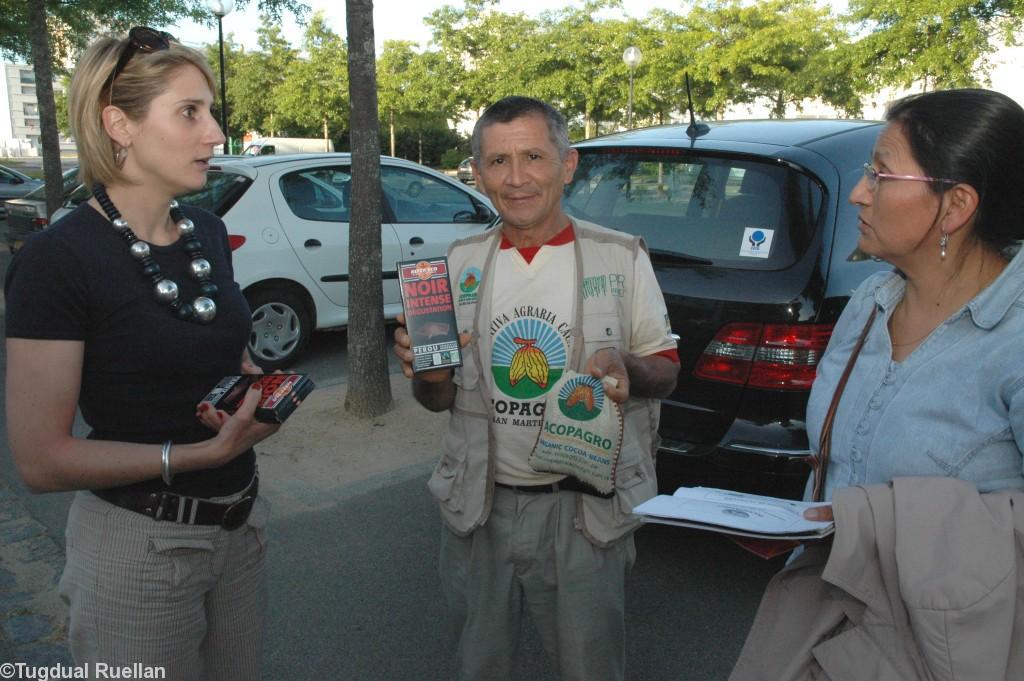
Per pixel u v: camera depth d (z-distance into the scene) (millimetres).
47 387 1638
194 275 1837
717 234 3465
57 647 3018
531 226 2084
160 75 1703
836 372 1663
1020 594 1302
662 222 3635
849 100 22656
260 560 2055
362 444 4973
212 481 1843
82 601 1795
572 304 2098
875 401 1526
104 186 1762
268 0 8594
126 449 1689
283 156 6773
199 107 1770
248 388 1806
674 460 3406
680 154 3705
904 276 1605
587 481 1958
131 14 12547
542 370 2086
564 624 2158
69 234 1677
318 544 3818
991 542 1302
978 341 1403
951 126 1401
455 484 2150
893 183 1456
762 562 3660
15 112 76562
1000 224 1427
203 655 2043
